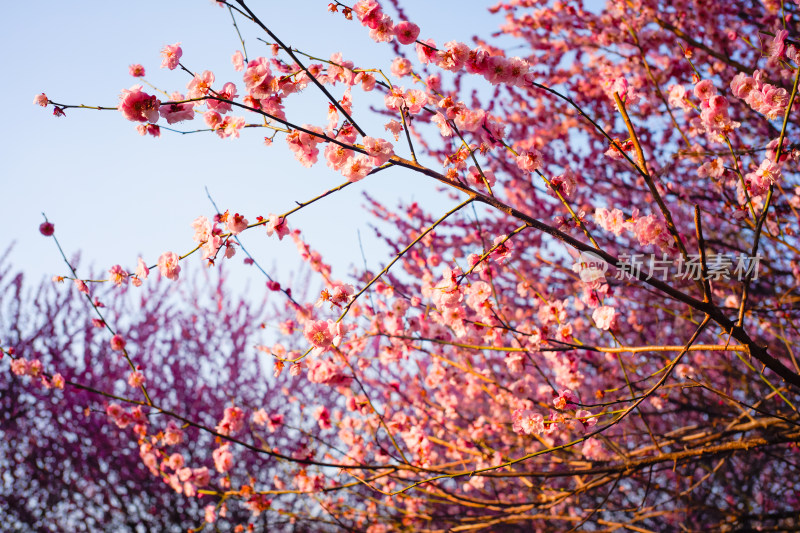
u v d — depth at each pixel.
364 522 5.85
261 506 4.66
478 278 4.52
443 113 3.12
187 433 10.24
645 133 6.09
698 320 5.47
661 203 2.88
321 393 11.01
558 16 6.79
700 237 2.78
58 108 2.67
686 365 5.47
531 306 6.29
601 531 4.60
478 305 3.99
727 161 4.50
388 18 2.82
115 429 10.07
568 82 7.07
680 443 5.03
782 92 3.08
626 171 6.55
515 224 6.99
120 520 9.73
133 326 11.25
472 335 4.80
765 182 3.28
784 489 6.24
